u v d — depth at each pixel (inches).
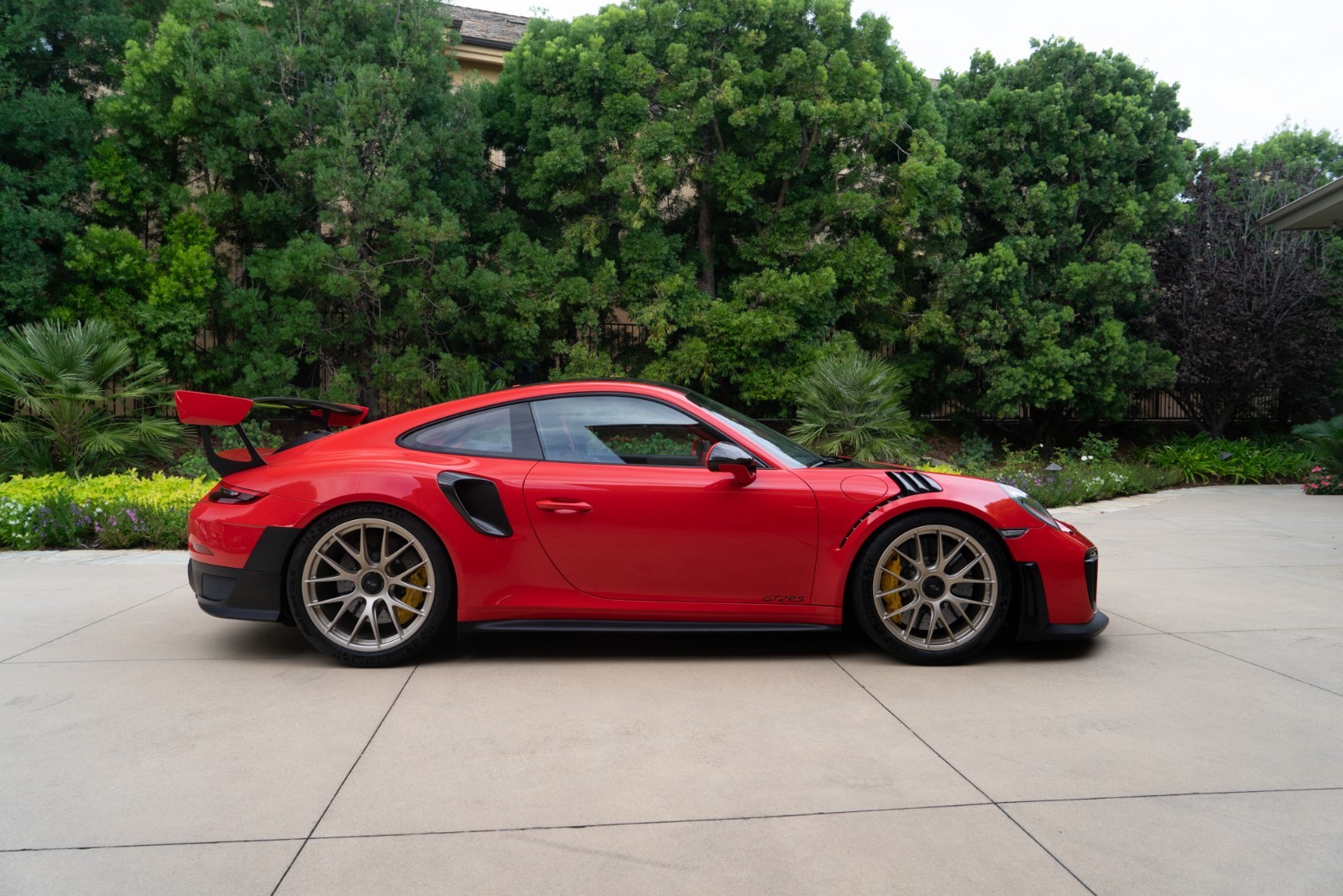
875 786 94.9
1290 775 97.7
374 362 466.6
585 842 81.9
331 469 140.6
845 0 480.4
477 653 150.5
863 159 490.6
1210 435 636.1
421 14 463.8
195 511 144.3
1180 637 160.6
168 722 114.4
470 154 481.7
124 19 444.5
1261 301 590.2
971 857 79.0
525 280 461.7
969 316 540.7
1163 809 89.0
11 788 93.7
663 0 478.0
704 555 140.5
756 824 85.8
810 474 144.6
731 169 476.1
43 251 424.5
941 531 141.6
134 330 418.6
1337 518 347.3
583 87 461.7
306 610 138.6
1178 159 575.5
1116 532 307.6
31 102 400.2
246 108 427.2
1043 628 142.6
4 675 135.2
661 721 115.6
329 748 105.6
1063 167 545.0
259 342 439.2
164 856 79.0
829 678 135.8
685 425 148.6
